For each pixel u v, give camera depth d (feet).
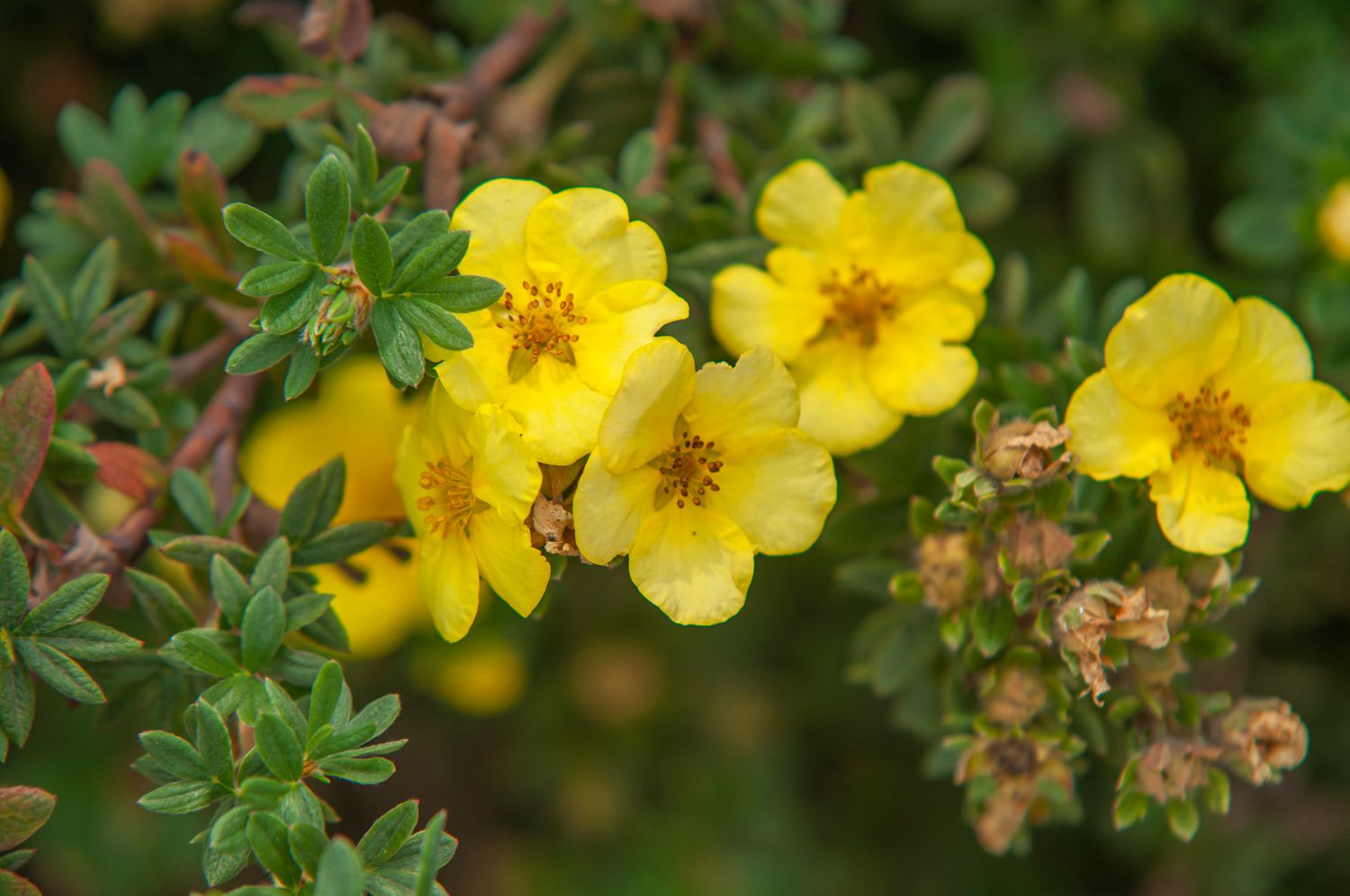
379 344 1.05
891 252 1.16
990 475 1.11
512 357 1.08
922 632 1.18
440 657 1.43
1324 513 1.36
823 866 1.52
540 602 1.08
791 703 1.53
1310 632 1.46
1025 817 1.17
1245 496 1.11
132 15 1.42
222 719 1.05
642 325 1.08
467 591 1.09
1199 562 1.12
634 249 1.09
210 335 1.23
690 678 1.53
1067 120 1.45
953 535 1.13
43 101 1.45
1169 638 1.11
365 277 1.05
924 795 1.55
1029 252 1.47
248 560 1.11
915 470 1.17
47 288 1.17
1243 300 1.12
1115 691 1.13
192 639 1.07
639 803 1.55
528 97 1.33
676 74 1.28
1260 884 1.44
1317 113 1.38
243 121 1.27
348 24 1.19
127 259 1.21
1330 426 1.11
